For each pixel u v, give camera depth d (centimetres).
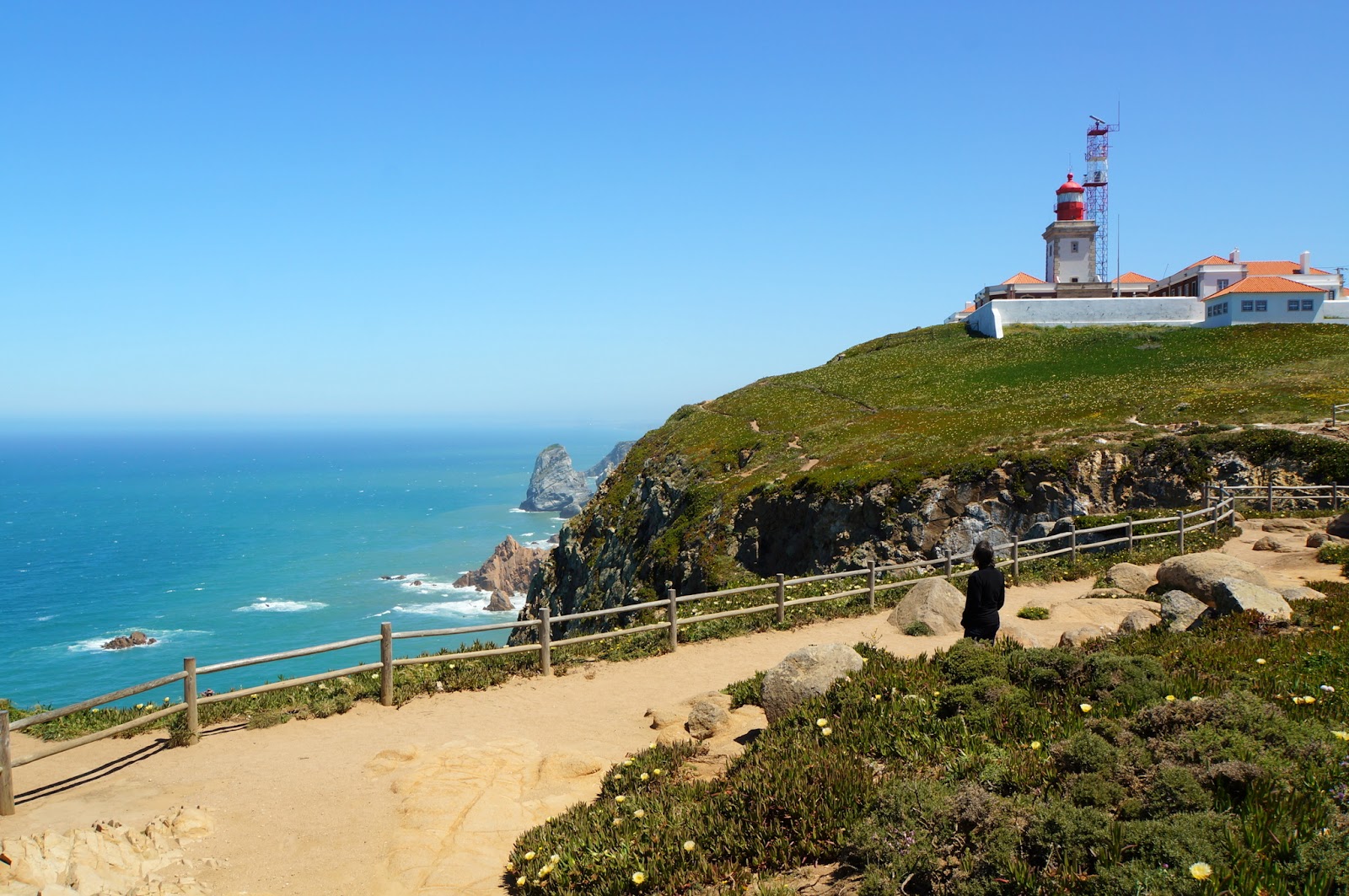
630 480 7650
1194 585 1792
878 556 4406
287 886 824
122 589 11925
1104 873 515
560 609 7119
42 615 10325
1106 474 4241
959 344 9300
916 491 4491
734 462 6412
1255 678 902
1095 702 878
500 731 1291
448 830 929
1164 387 5959
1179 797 595
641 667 1675
